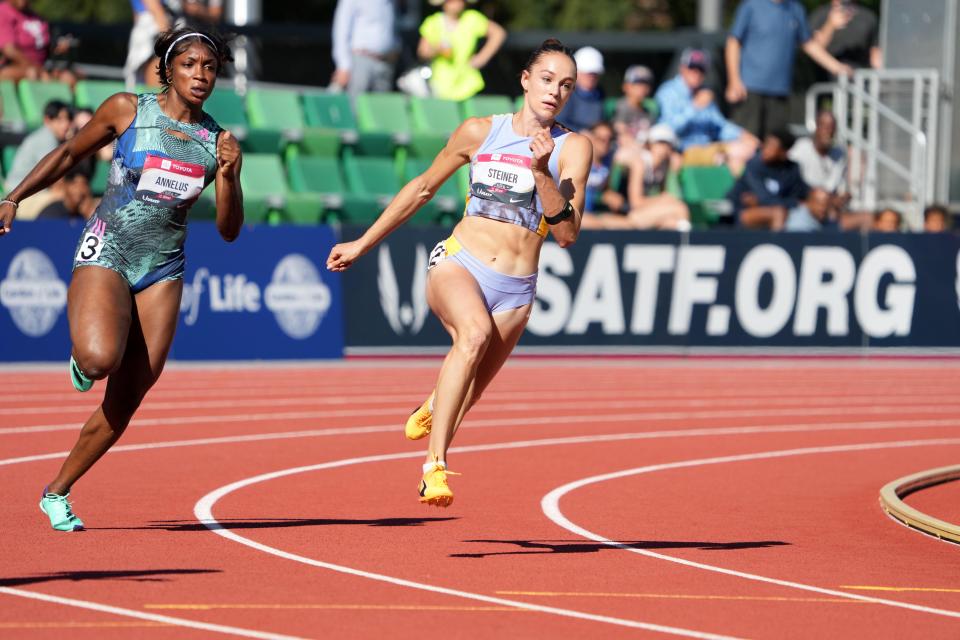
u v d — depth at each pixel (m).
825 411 43.69
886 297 58.97
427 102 64.81
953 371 55.94
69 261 50.16
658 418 41.09
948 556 22.61
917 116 64.94
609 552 22.08
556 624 17.22
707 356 57.50
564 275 56.28
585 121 62.25
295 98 62.84
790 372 54.44
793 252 58.19
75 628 16.41
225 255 52.19
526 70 21.70
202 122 21.73
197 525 23.44
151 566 19.94
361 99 63.56
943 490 29.62
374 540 22.50
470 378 20.56
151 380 21.81
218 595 18.25
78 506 25.16
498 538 23.06
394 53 65.12
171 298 21.78
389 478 29.45
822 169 62.97
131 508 25.03
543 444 35.44
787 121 65.75
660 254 57.06
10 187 51.25
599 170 60.62
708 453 34.53
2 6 59.38
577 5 116.00
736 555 22.17
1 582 18.67
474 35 66.38
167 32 21.31
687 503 27.25
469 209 21.77
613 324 56.69
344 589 18.83
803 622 17.72
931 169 65.25
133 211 21.27
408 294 54.91
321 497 26.83
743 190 61.69
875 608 18.67
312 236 53.66
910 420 42.06
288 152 60.50
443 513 25.42
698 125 66.88
